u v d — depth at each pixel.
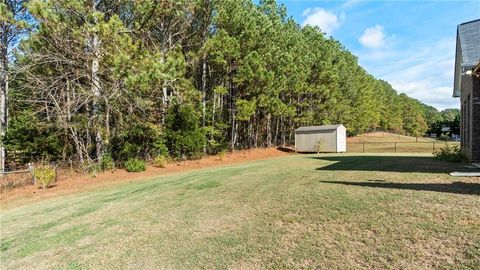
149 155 16.88
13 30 13.43
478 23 12.52
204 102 19.78
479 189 5.47
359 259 3.34
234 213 5.51
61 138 14.73
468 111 10.62
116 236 5.03
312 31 30.17
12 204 9.12
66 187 11.16
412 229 3.84
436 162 10.59
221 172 12.05
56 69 13.21
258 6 24.36
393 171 8.40
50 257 4.48
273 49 21.73
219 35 18.25
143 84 11.74
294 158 17.92
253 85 20.98
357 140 43.03
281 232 4.34
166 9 14.38
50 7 11.07
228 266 3.57
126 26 14.72
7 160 15.19
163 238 4.69
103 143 14.26
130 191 9.18
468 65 10.62
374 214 4.52
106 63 12.33
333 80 30.22
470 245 3.27
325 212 4.90
